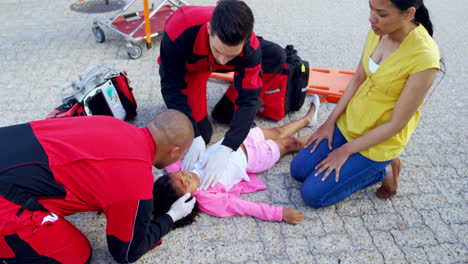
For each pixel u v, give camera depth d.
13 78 3.83
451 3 6.76
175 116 1.70
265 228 2.38
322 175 2.39
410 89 1.90
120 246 1.70
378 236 2.35
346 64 4.41
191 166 2.48
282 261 2.17
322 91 3.65
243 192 2.63
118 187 1.53
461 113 3.60
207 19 2.15
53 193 1.56
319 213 2.50
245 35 1.75
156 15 4.83
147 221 1.67
